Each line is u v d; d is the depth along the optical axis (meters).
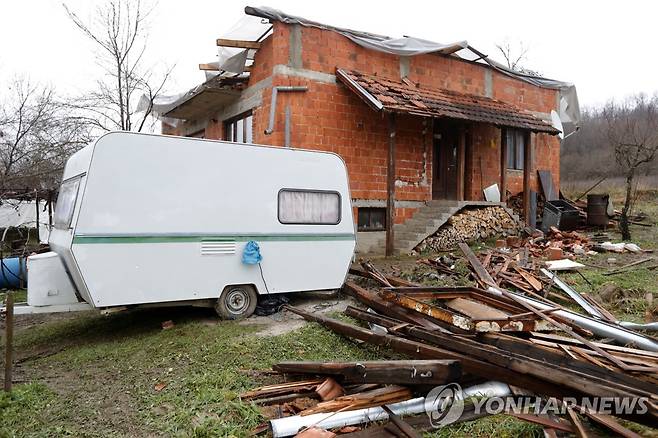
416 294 5.81
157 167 6.06
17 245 11.82
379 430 3.39
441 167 13.73
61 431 3.61
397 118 12.32
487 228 12.75
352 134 11.43
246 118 12.33
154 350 5.51
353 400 3.64
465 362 3.99
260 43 11.07
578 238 12.00
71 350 5.73
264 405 3.92
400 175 12.40
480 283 7.45
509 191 14.83
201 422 3.65
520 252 9.84
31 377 4.82
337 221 7.48
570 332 4.58
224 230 6.50
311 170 7.25
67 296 6.04
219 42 10.56
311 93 10.87
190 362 5.06
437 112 10.84
